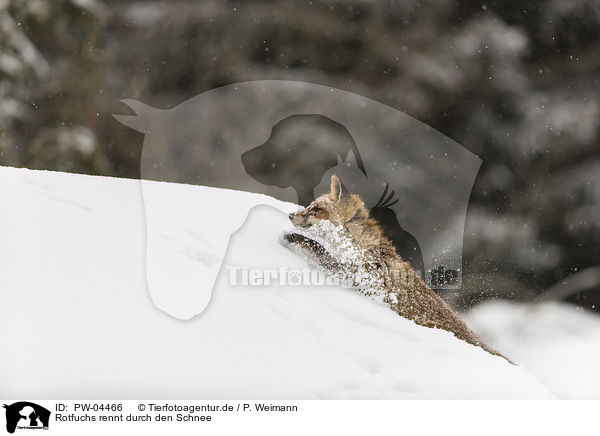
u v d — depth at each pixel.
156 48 56.69
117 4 59.44
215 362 12.64
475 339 17.69
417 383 14.01
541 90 53.16
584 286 48.91
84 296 12.90
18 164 52.81
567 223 51.19
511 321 40.47
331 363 13.68
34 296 12.48
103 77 55.78
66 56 55.22
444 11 53.19
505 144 50.84
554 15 54.28
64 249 14.12
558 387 31.08
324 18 53.56
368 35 52.72
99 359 11.79
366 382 13.52
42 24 53.28
